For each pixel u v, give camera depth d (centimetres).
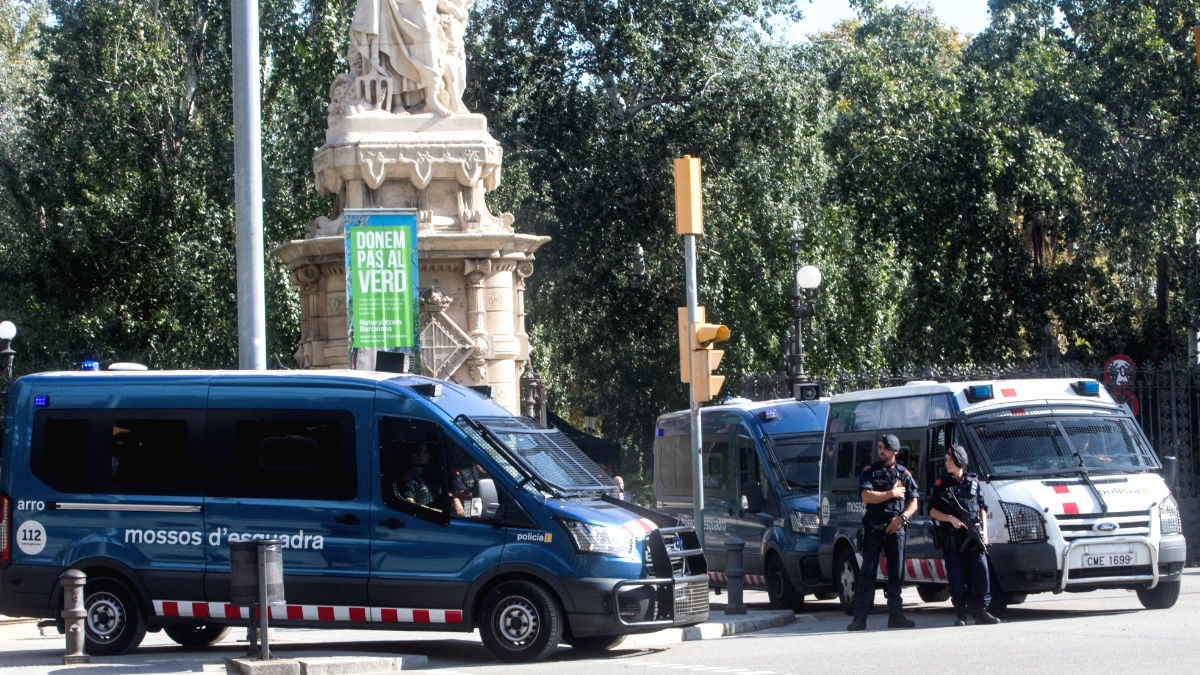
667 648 1568
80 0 4350
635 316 5131
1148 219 4044
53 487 1566
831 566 2044
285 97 4112
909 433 1888
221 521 1520
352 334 2114
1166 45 4022
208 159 4225
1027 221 4047
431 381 1541
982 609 1653
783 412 2316
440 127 2853
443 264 2811
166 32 4375
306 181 4128
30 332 4394
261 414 1530
